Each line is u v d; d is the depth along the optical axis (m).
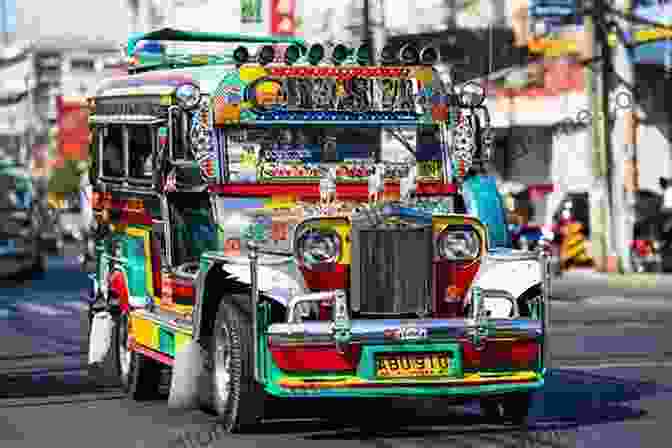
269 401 15.81
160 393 17.09
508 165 47.72
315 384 12.83
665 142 48.38
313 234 13.12
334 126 15.09
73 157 88.19
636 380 17.98
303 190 14.95
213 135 14.79
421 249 13.24
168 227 15.37
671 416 14.94
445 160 15.48
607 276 40.06
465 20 41.31
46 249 64.81
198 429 14.16
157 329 15.59
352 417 14.82
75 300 35.22
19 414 15.54
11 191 44.88
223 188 14.76
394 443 13.16
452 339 13.06
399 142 15.30
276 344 12.81
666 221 41.44
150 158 16.02
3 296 36.84
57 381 18.58
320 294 12.83
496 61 43.22
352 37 36.22
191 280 14.57
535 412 15.27
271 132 14.95
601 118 41.00
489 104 46.25
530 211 42.62
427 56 15.39
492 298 13.61
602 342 22.91
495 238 15.54
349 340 12.81
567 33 44.84
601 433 13.76
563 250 42.88
